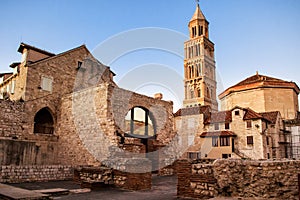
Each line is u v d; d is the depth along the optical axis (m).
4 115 24.17
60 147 26.55
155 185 17.38
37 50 29.67
